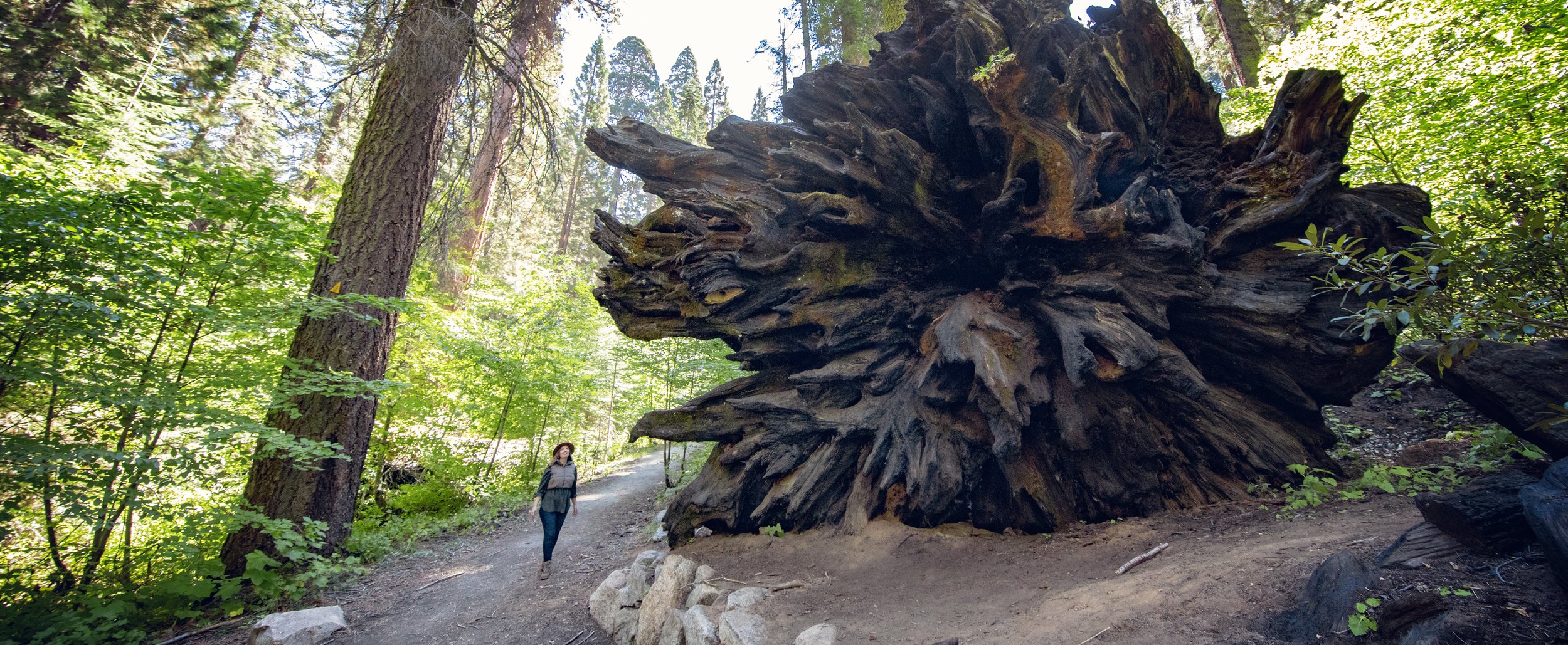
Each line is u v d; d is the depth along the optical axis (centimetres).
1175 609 346
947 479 631
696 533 791
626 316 926
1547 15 741
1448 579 272
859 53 1542
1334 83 614
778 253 800
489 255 2406
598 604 601
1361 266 285
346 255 848
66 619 548
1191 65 749
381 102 925
